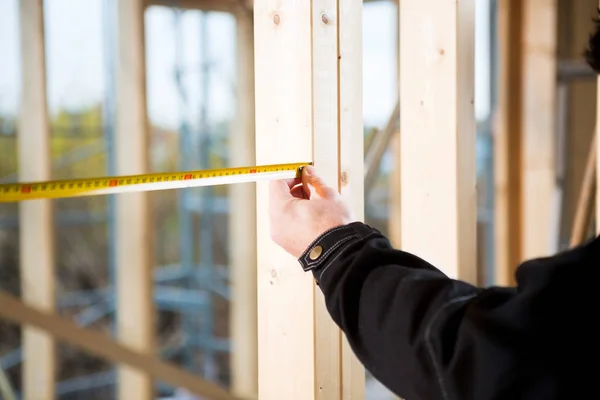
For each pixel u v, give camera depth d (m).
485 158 3.45
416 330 0.73
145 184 0.91
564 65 3.13
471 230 1.42
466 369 0.69
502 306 0.69
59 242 5.07
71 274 5.09
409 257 0.83
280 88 1.14
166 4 3.48
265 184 1.19
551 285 0.66
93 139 4.60
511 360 0.66
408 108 1.46
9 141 4.50
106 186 0.87
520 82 2.88
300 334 1.15
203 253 4.64
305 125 1.11
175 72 4.11
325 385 1.15
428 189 1.43
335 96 1.13
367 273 0.81
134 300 3.20
